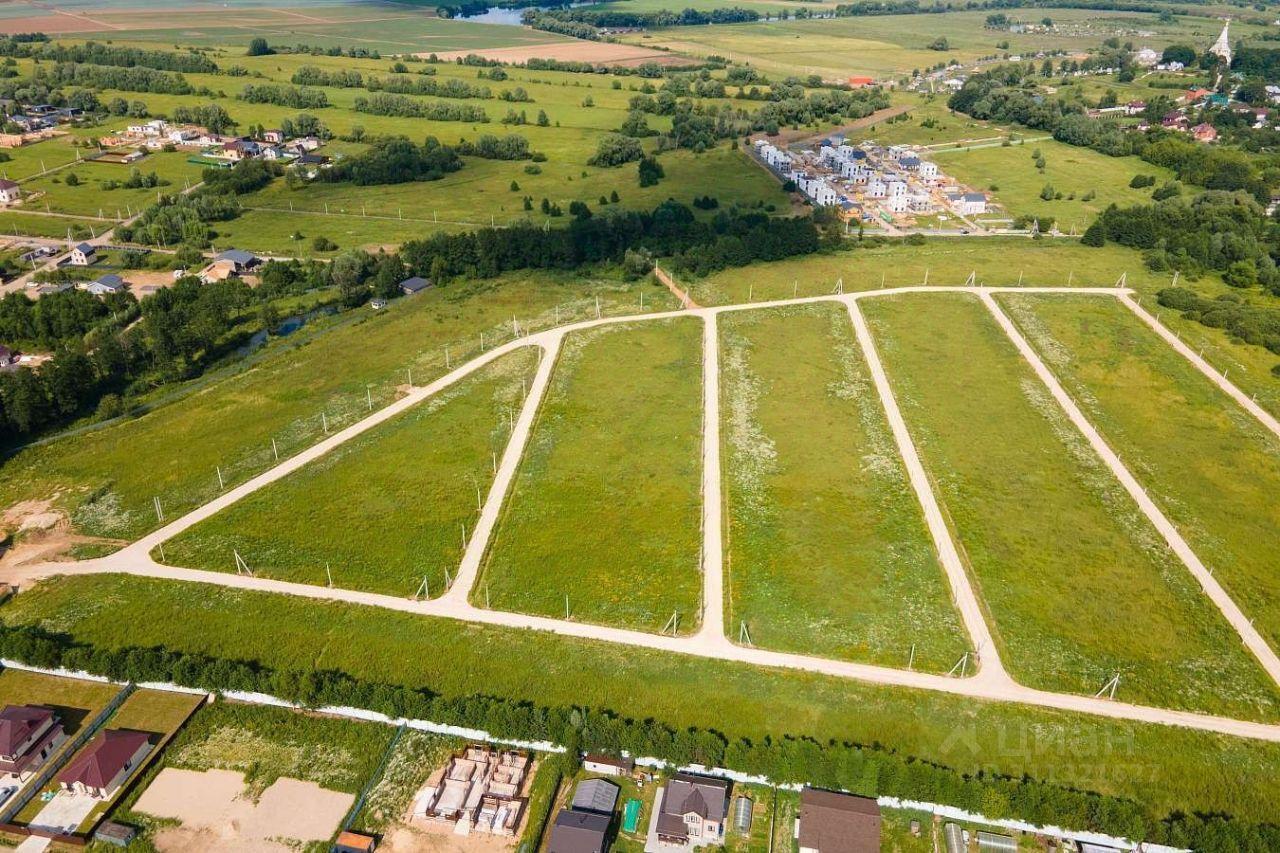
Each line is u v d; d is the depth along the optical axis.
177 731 88.62
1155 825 77.12
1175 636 98.88
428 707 89.12
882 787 81.00
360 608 102.19
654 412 144.75
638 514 119.38
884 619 100.81
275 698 92.19
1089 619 101.12
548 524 117.31
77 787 81.69
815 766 82.31
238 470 129.12
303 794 82.75
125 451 135.00
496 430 139.38
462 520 117.94
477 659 95.81
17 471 130.50
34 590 104.94
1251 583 107.00
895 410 145.38
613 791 82.31
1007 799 79.06
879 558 110.62
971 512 119.44
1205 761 84.38
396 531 115.44
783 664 94.88
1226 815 80.50
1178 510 120.12
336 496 122.56
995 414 143.88
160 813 80.62
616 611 102.25
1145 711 89.38
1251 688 92.19
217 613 101.31
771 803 82.31
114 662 93.19
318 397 150.12
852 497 122.56
